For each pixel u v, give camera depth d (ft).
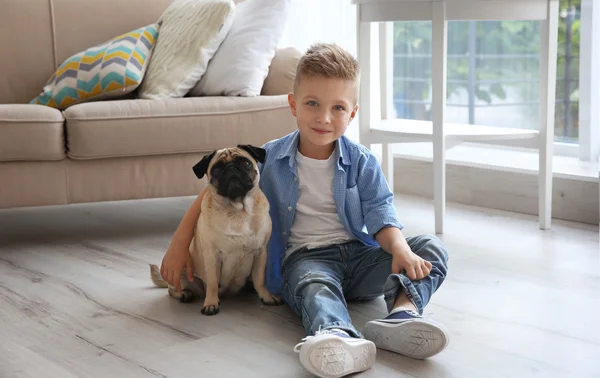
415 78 11.86
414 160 11.00
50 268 7.59
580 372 4.91
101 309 6.30
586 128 9.77
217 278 6.15
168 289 6.66
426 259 5.76
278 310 6.21
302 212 6.21
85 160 8.34
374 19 8.94
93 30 10.37
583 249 7.93
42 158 8.16
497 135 8.61
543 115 8.61
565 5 9.82
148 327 5.85
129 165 8.47
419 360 5.12
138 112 8.29
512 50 10.62
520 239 8.39
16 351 5.41
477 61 11.07
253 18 9.23
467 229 8.91
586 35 9.55
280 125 8.84
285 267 6.22
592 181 8.98
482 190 10.17
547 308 6.15
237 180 5.69
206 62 9.16
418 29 11.65
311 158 6.15
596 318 5.90
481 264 7.44
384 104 10.76
